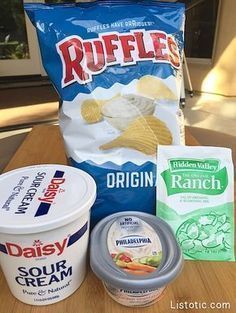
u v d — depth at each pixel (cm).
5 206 20
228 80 200
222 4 184
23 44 246
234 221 28
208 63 205
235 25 184
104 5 27
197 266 25
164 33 27
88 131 27
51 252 20
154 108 27
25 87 232
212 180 28
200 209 27
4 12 231
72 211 20
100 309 22
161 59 27
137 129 27
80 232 21
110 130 27
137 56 26
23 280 21
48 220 19
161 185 28
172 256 22
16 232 18
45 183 23
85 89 26
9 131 144
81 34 26
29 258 20
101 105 26
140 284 20
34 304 22
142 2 28
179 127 29
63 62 26
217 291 23
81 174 25
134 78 27
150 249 23
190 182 28
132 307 22
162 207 27
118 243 23
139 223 26
